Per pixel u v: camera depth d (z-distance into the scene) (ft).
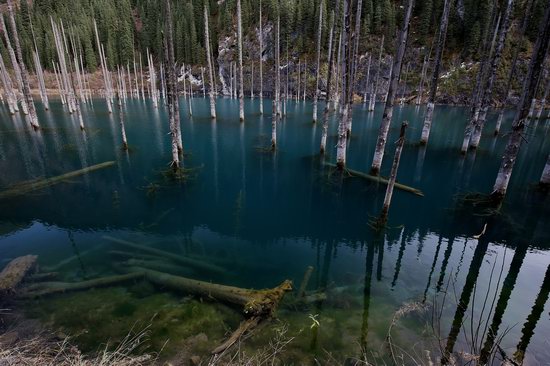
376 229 41.73
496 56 72.08
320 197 54.29
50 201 49.44
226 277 29.68
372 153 81.76
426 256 34.65
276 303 24.07
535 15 181.06
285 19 236.22
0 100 182.29
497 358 18.80
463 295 26.99
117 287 26.84
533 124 126.00
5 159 71.36
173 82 58.65
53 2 310.45
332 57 67.56
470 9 209.15
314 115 122.83
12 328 21.06
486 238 38.68
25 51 245.86
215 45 295.89
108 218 43.96
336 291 27.45
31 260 28.91
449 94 207.00
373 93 164.55
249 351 19.49
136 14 375.86
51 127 108.27
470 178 62.39
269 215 47.50
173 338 20.54
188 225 43.19
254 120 138.72
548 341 20.99
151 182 59.06
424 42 219.20
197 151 83.15
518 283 29.04
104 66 140.77
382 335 21.42
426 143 85.76
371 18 234.17
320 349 19.94
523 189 54.08
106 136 97.30
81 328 21.42
